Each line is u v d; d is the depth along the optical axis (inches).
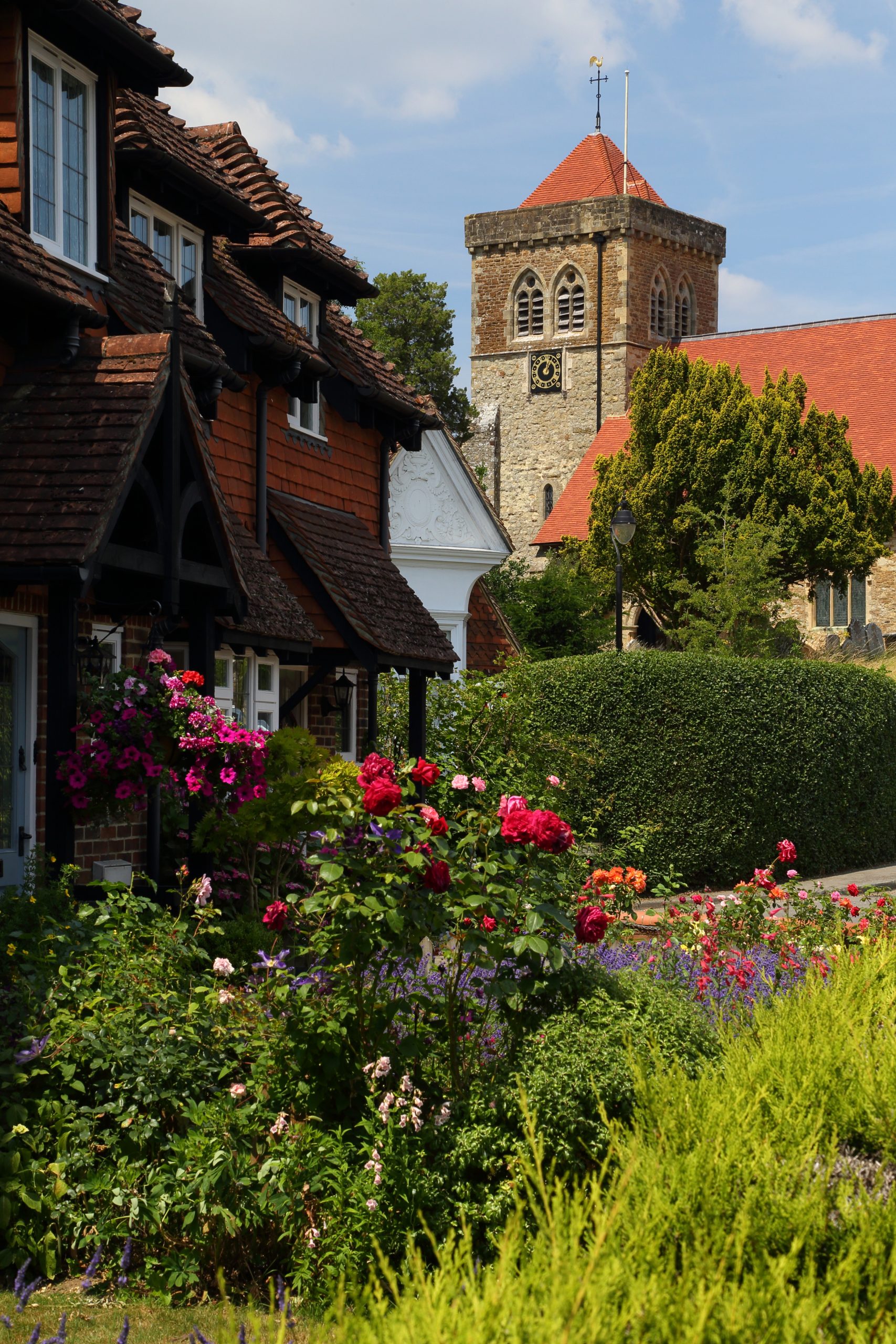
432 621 628.4
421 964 268.8
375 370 678.5
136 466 332.8
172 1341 186.4
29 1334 185.3
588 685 695.1
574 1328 107.5
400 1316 113.0
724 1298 113.0
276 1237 214.4
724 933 341.7
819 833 743.1
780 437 1418.6
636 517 1438.2
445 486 909.2
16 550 309.0
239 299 535.5
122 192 451.8
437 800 487.5
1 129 362.9
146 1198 213.5
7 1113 217.5
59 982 235.9
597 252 2289.6
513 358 2381.9
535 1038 214.4
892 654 1390.3
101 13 376.5
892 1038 184.5
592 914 227.5
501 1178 206.2
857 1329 113.2
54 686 315.3
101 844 423.8
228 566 390.3
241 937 333.7
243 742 326.0
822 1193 136.1
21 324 353.1
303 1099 221.9
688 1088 168.2
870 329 2039.9
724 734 698.2
